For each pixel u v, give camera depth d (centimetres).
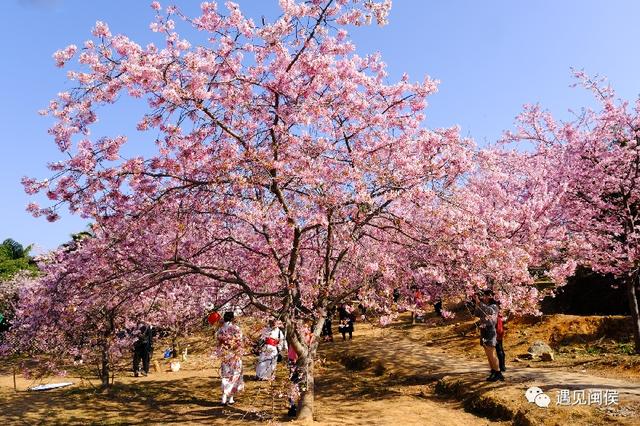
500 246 784
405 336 1744
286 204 780
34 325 787
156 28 757
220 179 737
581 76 1255
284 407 938
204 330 1052
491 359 973
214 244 844
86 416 928
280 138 785
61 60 688
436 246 806
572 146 1275
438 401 961
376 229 959
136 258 804
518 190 1445
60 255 822
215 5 752
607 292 1523
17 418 920
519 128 1548
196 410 964
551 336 1355
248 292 806
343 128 870
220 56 763
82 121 733
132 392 1164
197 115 755
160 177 778
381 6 743
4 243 4125
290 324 814
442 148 852
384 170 804
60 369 853
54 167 721
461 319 1886
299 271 921
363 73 864
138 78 674
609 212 1217
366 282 825
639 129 1194
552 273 929
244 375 1334
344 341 1773
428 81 880
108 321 871
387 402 957
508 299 845
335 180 772
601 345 1226
